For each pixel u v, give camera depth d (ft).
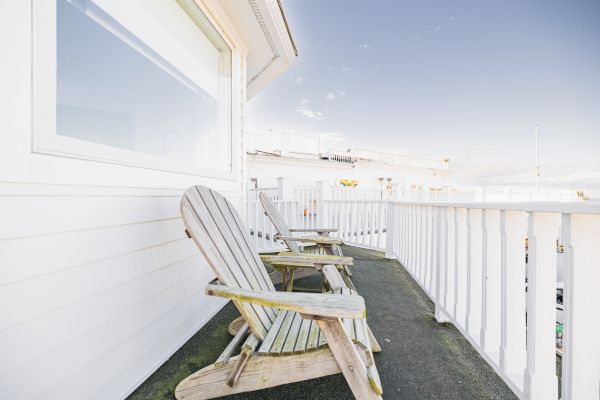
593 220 3.10
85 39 5.50
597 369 3.13
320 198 19.49
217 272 4.08
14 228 3.05
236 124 9.32
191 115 8.66
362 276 10.80
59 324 3.49
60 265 3.52
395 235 13.69
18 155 3.10
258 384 3.80
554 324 3.72
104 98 6.22
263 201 9.96
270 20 8.55
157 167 5.41
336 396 4.25
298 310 3.18
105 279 4.16
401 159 45.98
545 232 3.68
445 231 6.59
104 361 4.09
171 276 5.73
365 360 3.68
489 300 4.96
